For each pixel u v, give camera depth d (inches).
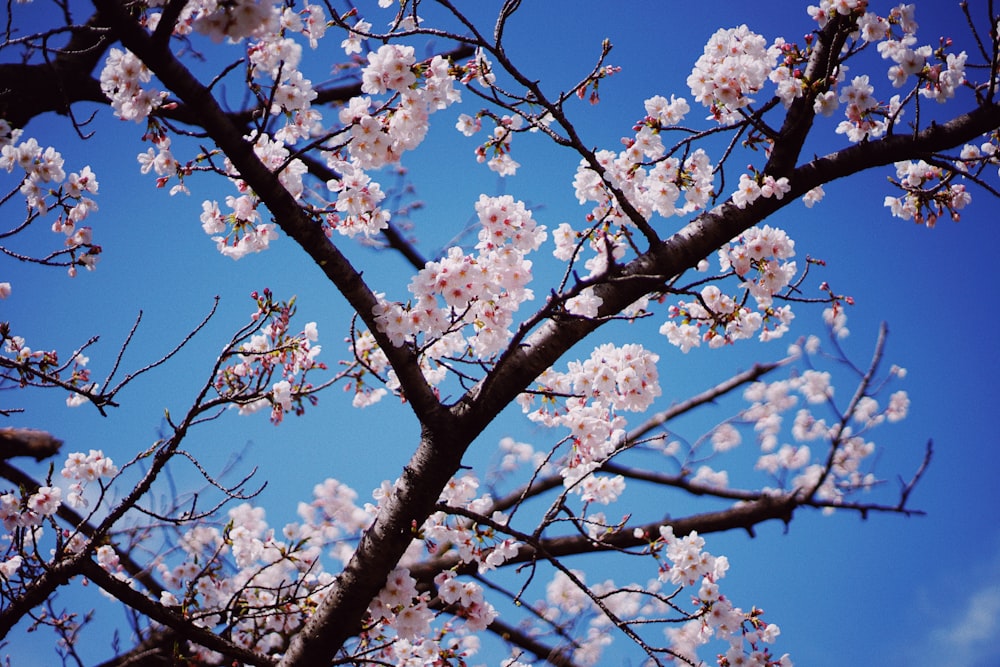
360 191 140.3
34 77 188.7
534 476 156.9
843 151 165.2
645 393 155.6
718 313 158.1
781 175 159.8
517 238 139.3
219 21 105.4
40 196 144.3
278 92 127.5
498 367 136.7
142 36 110.9
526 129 151.5
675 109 156.6
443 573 151.5
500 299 142.5
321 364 169.9
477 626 150.3
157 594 228.4
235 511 285.1
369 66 130.3
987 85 168.9
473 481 168.9
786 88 151.5
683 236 156.3
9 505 150.8
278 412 165.0
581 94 145.6
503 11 132.4
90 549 150.9
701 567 153.3
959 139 166.4
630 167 157.6
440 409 146.2
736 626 151.9
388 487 155.6
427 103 132.8
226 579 203.3
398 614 146.9
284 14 127.7
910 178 188.2
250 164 123.7
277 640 215.2
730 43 151.3
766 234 153.9
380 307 132.5
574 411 167.9
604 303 151.9
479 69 142.5
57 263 146.3
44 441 206.1
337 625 143.8
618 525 157.8
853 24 148.2
